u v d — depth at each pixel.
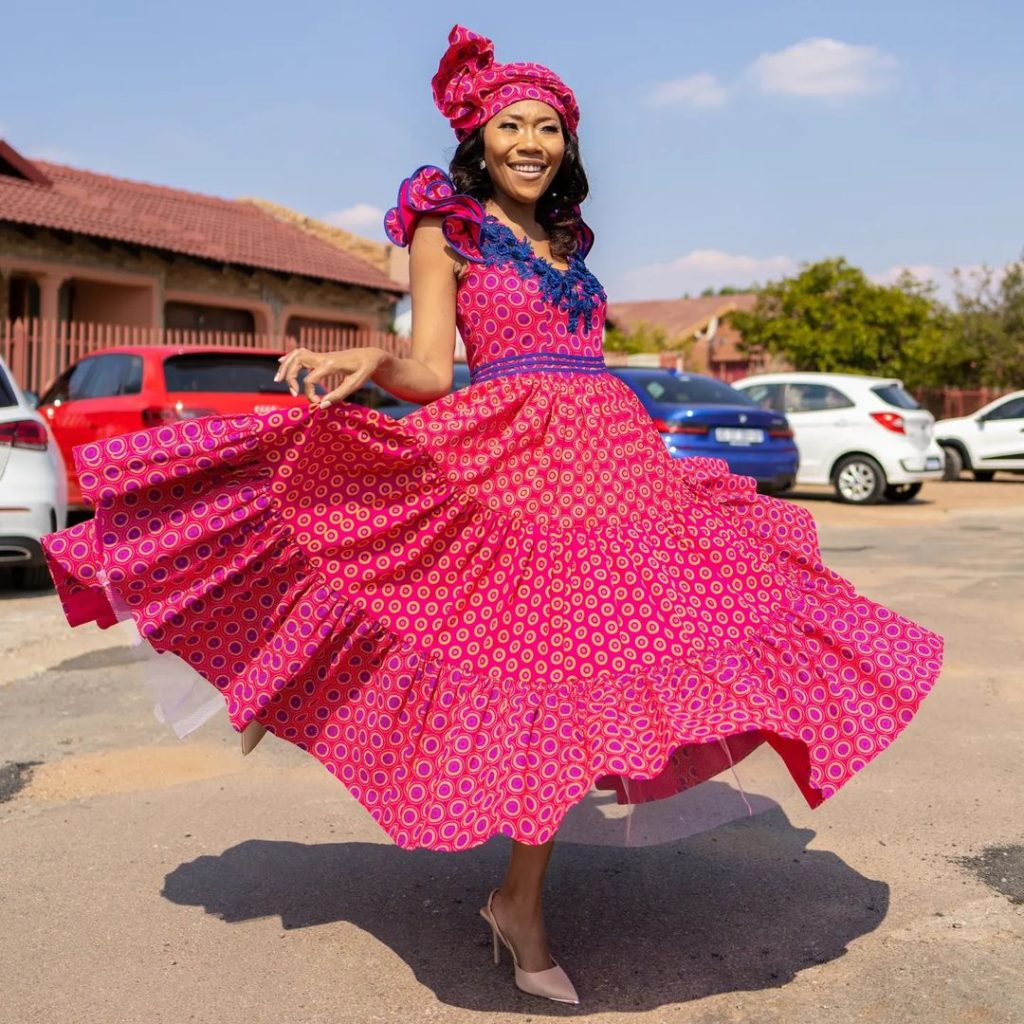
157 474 2.58
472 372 2.93
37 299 20.34
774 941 2.95
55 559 2.69
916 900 3.18
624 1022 2.55
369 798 2.57
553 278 2.83
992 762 4.36
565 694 2.52
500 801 2.36
